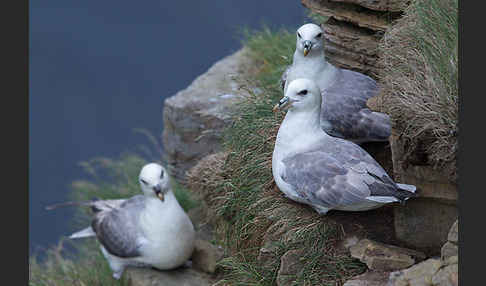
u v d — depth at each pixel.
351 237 6.75
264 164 7.65
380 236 6.72
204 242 8.58
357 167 6.47
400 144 6.37
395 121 6.31
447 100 5.98
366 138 7.48
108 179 12.06
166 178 8.02
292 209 7.05
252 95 8.75
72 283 9.34
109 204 8.81
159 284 8.11
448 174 6.06
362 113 7.42
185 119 9.75
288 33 10.53
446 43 6.38
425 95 6.13
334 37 8.18
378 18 7.75
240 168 7.98
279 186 6.88
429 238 6.48
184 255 8.23
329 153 6.62
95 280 9.25
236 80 9.27
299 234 6.79
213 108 9.59
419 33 6.64
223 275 8.16
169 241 8.05
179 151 9.98
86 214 11.16
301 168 6.62
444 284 5.58
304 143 6.77
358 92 7.54
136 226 8.19
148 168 7.98
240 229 7.78
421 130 6.03
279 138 6.87
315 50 7.51
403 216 6.52
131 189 10.83
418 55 6.50
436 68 6.23
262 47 10.59
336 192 6.43
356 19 7.90
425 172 6.31
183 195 9.89
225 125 9.43
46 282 9.60
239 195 7.87
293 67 7.74
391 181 6.37
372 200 6.30
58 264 10.31
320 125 7.26
